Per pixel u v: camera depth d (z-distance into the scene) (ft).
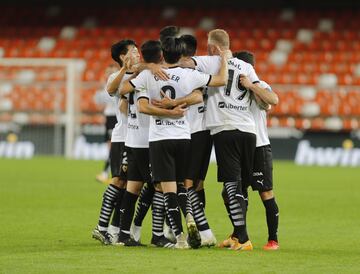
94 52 406.41
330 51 397.60
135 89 109.50
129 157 114.62
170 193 110.32
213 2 434.30
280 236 131.54
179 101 108.78
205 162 116.26
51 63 338.34
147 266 97.14
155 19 428.15
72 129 340.18
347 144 334.24
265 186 113.80
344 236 131.75
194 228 109.19
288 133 339.16
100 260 101.40
